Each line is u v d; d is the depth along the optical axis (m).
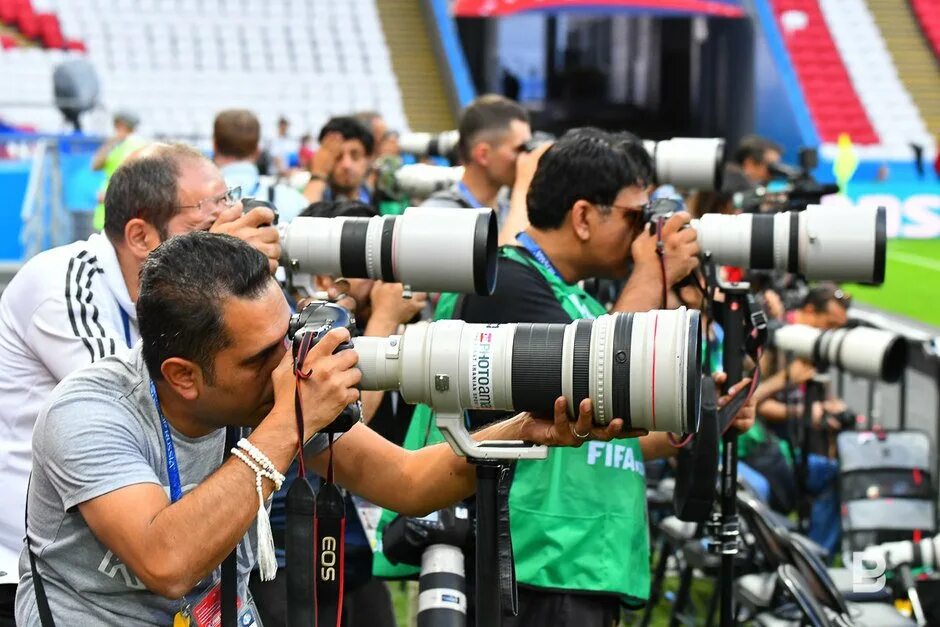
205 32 24.67
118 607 2.31
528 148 4.68
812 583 4.22
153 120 22.48
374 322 3.59
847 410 6.78
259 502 2.20
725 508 3.71
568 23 33.22
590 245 3.32
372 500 2.72
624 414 2.25
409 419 4.03
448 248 2.88
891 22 28.59
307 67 24.86
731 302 3.55
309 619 2.34
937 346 6.57
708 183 4.48
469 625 3.37
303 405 2.23
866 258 3.25
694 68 31.11
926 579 4.55
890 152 26.47
